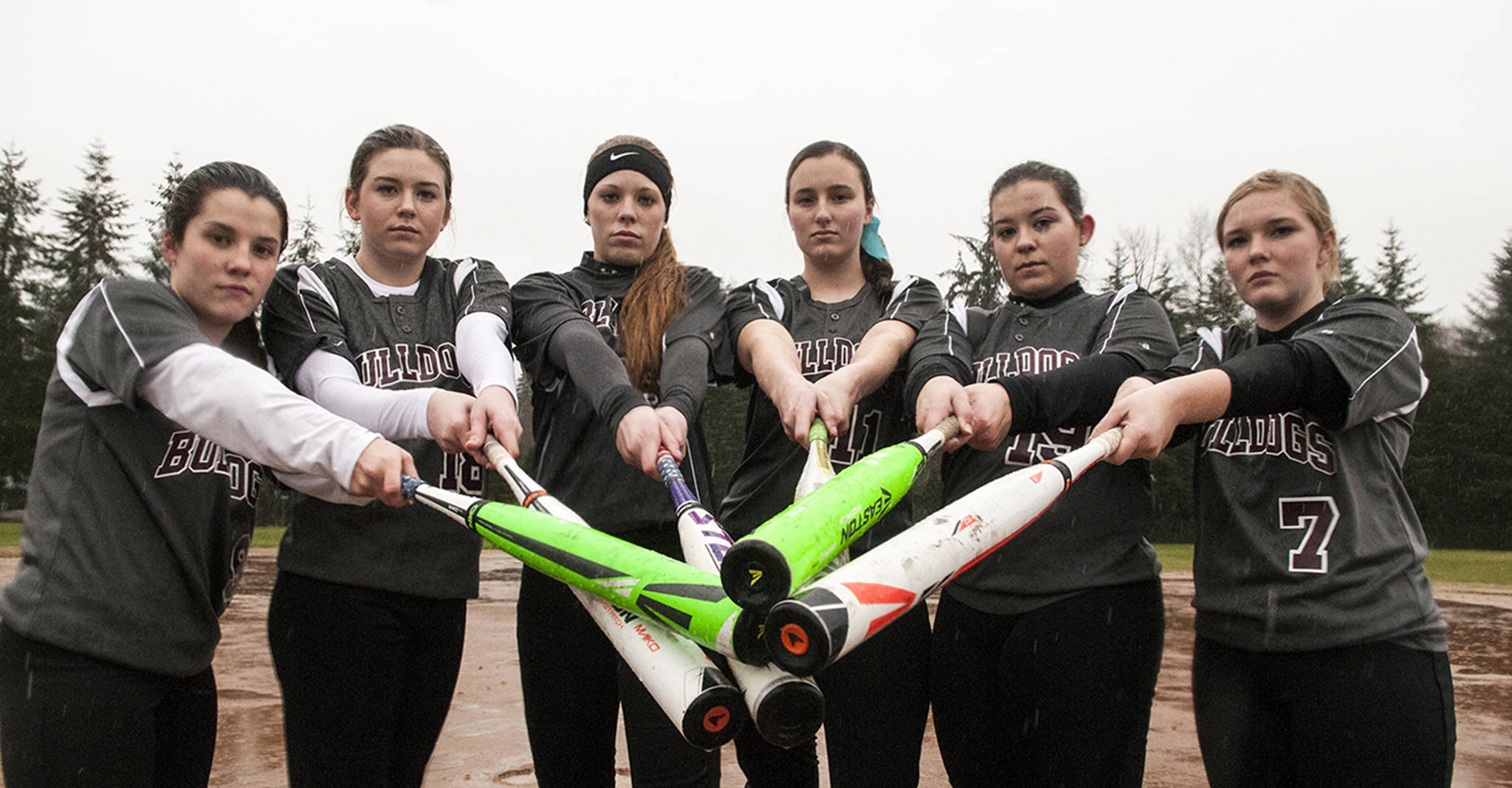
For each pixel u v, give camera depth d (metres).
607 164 3.05
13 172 36.62
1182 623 10.21
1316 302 2.76
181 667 2.32
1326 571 2.47
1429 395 34.59
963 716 2.76
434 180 2.90
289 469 2.16
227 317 2.46
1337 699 2.43
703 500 2.87
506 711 5.66
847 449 2.99
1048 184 2.98
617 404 2.40
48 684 2.13
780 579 1.58
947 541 1.83
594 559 1.95
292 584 2.65
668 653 1.81
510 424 2.32
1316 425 2.57
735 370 3.11
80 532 2.20
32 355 34.81
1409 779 2.37
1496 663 8.08
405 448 2.73
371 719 2.63
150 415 2.29
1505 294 37.78
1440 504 34.03
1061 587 2.59
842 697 2.73
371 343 2.82
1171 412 2.22
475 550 2.83
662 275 3.00
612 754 2.87
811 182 3.11
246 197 2.41
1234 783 2.62
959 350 2.84
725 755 4.96
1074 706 2.52
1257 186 2.77
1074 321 2.95
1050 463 2.12
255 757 4.57
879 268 3.27
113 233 37.12
